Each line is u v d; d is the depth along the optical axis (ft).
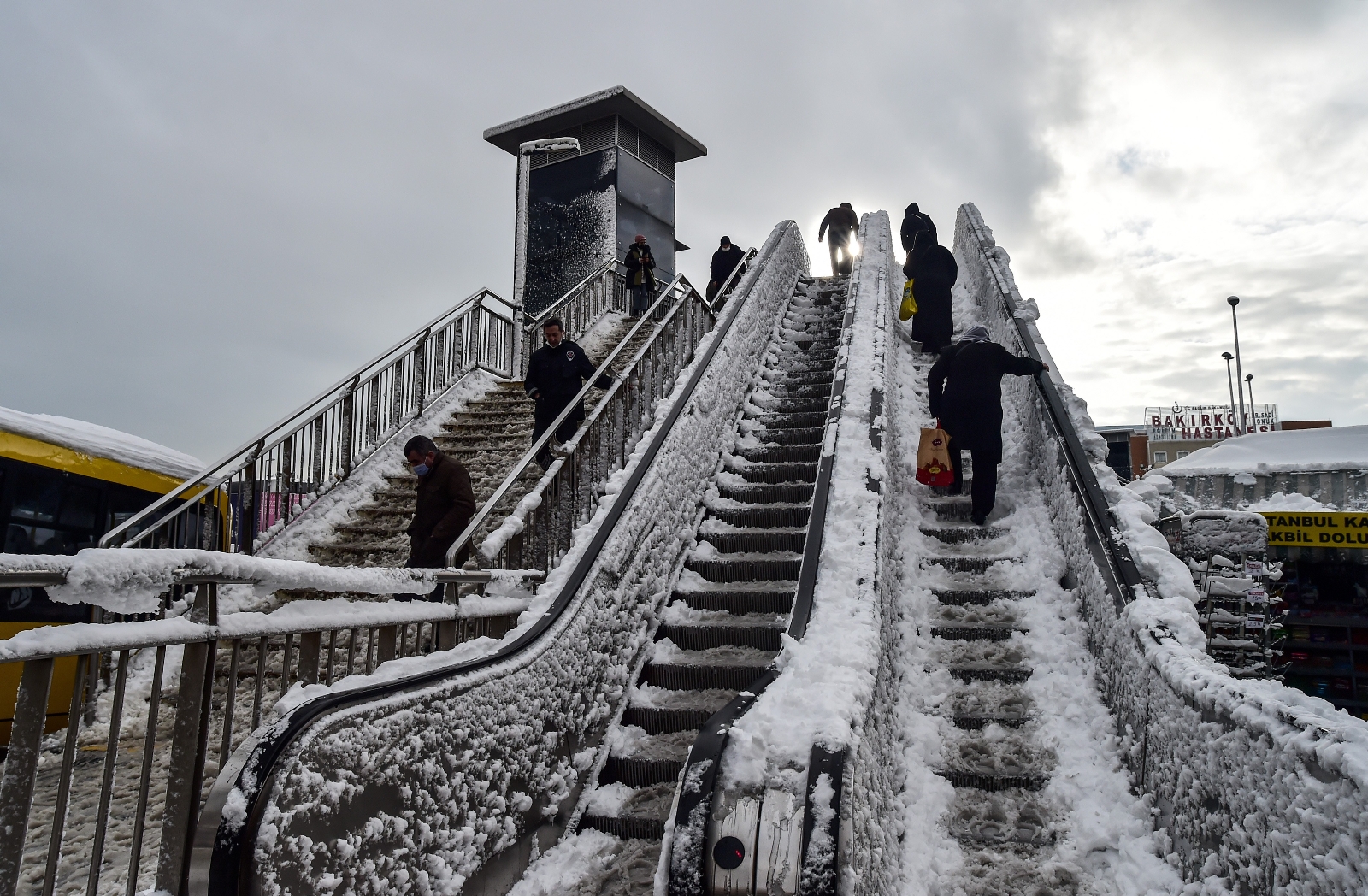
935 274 31.24
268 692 16.60
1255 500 39.37
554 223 64.13
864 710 9.53
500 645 11.69
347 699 7.82
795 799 8.05
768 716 9.14
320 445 26.20
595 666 14.21
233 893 6.08
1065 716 14.05
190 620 6.91
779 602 17.54
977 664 15.62
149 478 22.80
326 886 7.07
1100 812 11.84
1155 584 14.47
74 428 20.80
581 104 61.98
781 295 36.63
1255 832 8.09
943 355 22.39
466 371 35.40
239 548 23.29
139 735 16.33
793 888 7.50
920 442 21.52
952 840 11.76
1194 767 9.91
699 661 16.19
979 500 20.26
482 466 27.89
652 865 11.67
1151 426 141.79
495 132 65.16
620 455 19.20
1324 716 7.43
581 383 25.67
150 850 10.64
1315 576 31.30
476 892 9.80
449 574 11.55
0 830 5.29
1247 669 19.62
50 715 16.89
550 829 12.01
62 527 19.56
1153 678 11.69
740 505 21.50
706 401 22.76
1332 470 37.93
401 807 8.41
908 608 17.08
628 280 49.85
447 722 9.44
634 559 16.49
